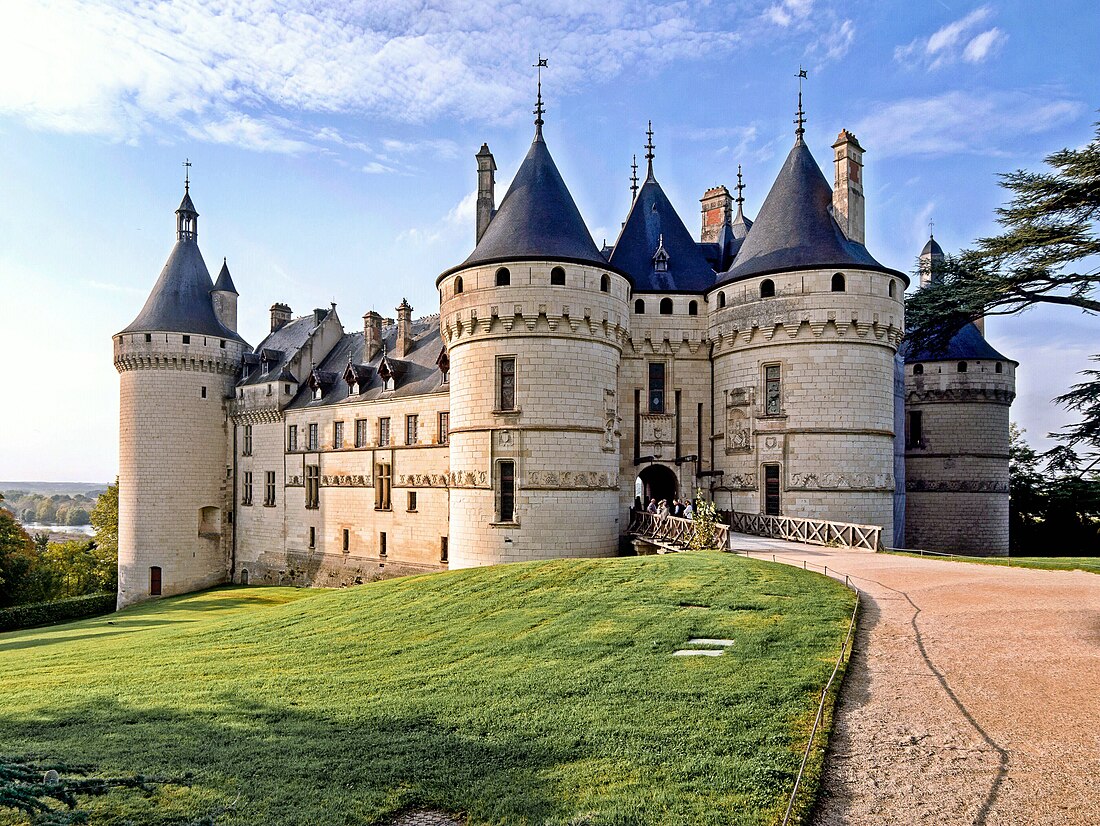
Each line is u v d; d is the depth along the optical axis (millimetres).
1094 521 45031
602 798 7598
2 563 52781
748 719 9305
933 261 35125
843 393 28828
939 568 19766
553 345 28156
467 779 8453
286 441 50281
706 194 40562
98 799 8297
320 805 8016
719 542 24156
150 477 50562
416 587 22891
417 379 41625
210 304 54438
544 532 27766
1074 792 7164
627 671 11836
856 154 32500
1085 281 27844
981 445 41906
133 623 33219
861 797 7320
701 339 33656
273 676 14508
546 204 29984
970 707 9352
